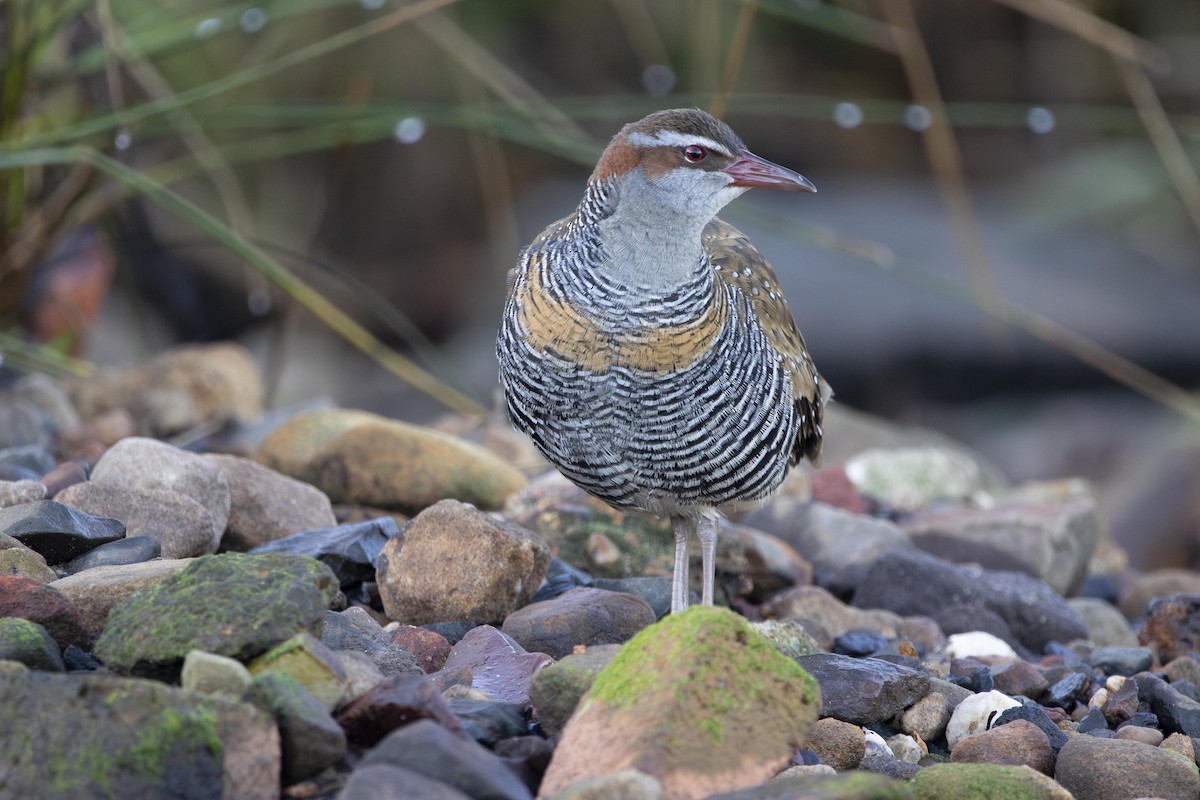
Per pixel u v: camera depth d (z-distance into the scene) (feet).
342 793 17.76
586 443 27.96
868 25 49.85
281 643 20.56
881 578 34.50
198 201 63.21
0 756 17.63
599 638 26.21
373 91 68.80
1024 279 72.90
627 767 18.79
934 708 25.61
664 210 26.81
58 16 38.91
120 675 20.49
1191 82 81.10
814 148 84.94
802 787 18.29
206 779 18.04
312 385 68.13
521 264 28.86
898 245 74.33
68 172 45.68
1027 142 84.99
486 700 22.15
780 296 31.17
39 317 48.98
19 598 21.53
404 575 27.04
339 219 75.05
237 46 62.75
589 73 76.59
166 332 63.67
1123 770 23.00
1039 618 34.06
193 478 28.73
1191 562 59.41
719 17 70.38
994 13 85.15
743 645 20.16
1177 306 72.23
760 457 28.84
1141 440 66.69
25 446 35.81
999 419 70.18
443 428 42.50
